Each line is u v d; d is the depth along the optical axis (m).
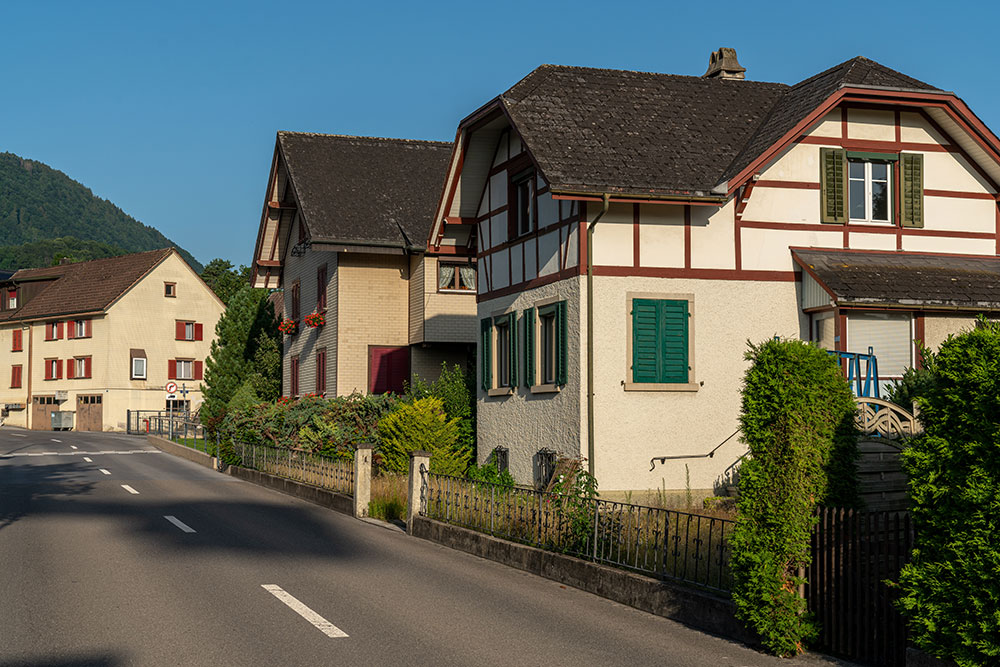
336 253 32.56
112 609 9.29
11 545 13.48
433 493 15.76
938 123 20.38
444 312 31.52
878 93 19.33
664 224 18.94
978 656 6.65
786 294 19.44
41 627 8.52
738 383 19.06
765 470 8.60
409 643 8.20
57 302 69.88
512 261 21.81
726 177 18.72
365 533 15.86
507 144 22.20
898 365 18.97
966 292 18.52
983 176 20.61
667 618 9.72
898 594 8.05
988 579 6.55
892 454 13.78
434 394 26.52
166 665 7.31
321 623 8.81
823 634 8.45
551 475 19.05
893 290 18.23
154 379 67.88
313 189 33.53
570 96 20.89
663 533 11.13
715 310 19.05
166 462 33.56
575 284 18.73
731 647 8.55
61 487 23.42
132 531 15.09
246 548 13.55
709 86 22.41
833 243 19.78
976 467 6.69
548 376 20.22
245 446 28.02
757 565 8.45
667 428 18.66
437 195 34.53
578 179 17.97
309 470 22.27
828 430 8.60
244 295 45.47
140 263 69.69
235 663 7.40
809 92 20.84
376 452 22.91
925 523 7.09
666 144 19.72
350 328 32.34
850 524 8.34
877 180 20.38
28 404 70.38
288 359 38.91
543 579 11.84
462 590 10.87
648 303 18.73
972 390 6.77
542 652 8.09
